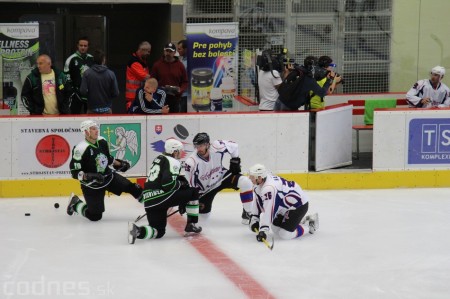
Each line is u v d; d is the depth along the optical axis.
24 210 17.95
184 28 24.72
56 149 19.23
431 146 20.44
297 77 20.02
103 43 26.23
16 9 25.61
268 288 12.55
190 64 22.77
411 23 26.00
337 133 20.62
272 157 19.91
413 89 21.92
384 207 18.30
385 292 12.41
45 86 19.55
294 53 25.77
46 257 14.24
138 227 15.10
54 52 25.61
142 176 19.50
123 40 27.00
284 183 15.19
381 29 25.92
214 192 16.59
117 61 27.09
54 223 16.80
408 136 20.31
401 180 20.42
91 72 19.77
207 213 16.75
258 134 19.81
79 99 21.06
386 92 26.12
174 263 13.88
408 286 12.70
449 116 20.38
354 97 25.34
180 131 19.56
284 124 19.88
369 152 24.02
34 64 22.23
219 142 16.30
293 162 20.00
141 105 19.39
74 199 17.16
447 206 18.47
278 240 15.45
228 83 22.97
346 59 25.97
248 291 12.39
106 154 16.59
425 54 26.16
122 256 14.30
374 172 20.31
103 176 16.42
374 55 26.03
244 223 16.72
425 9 25.97
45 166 19.25
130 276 13.14
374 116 20.19
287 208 15.29
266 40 25.55
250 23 25.39
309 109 20.34
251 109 23.53
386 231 16.17
